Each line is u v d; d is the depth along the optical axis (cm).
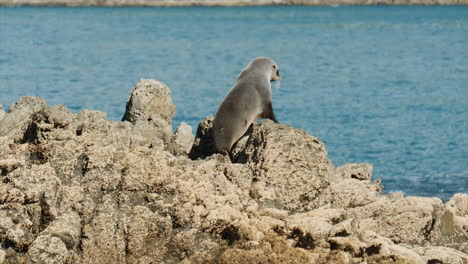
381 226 2073
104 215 1898
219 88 7500
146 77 8388
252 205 2059
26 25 17412
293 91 7331
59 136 2095
